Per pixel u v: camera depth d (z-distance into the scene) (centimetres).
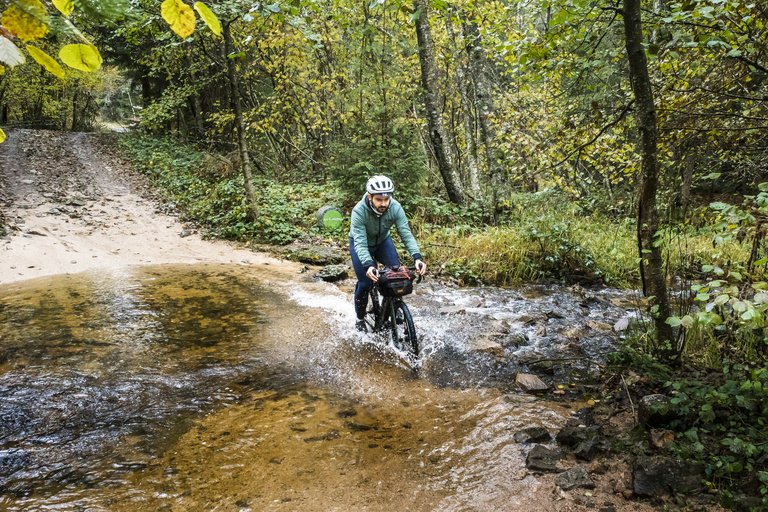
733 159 600
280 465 279
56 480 260
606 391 370
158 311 556
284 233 988
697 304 497
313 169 1614
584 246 832
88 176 1416
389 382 397
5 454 281
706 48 409
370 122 1102
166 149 1862
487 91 1078
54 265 738
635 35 350
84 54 56
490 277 753
